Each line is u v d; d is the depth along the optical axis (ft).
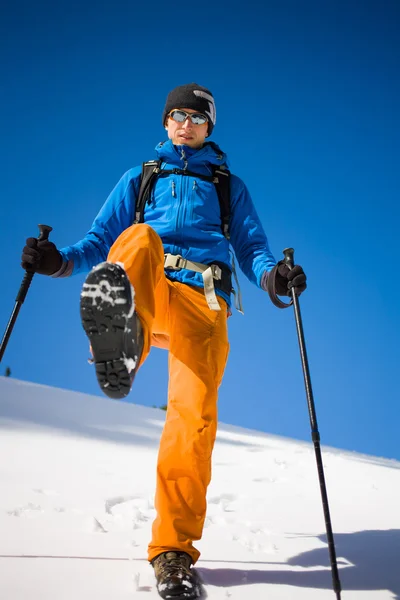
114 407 39.99
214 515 16.48
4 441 23.76
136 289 11.16
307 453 32.17
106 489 18.16
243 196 14.89
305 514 17.72
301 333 11.78
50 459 21.72
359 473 26.63
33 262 12.57
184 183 14.26
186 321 12.56
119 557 12.30
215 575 11.86
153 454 25.73
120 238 11.94
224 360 12.79
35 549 12.40
